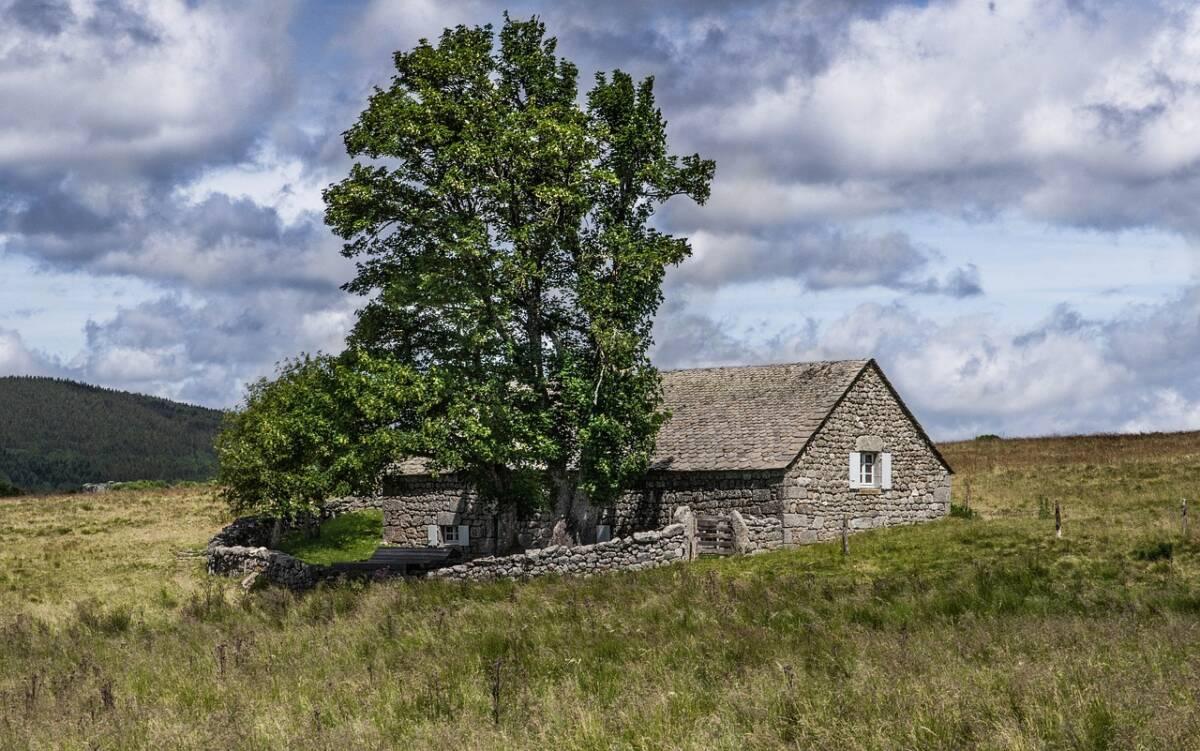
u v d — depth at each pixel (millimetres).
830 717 11367
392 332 32031
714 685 13664
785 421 36656
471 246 29312
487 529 40188
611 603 22625
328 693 14805
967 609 20438
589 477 33062
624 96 33531
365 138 30719
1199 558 25219
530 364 32375
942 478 41312
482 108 30562
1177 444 61312
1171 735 9938
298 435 34906
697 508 36219
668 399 42094
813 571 28781
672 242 33188
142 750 12000
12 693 15953
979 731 10586
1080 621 17531
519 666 15734
